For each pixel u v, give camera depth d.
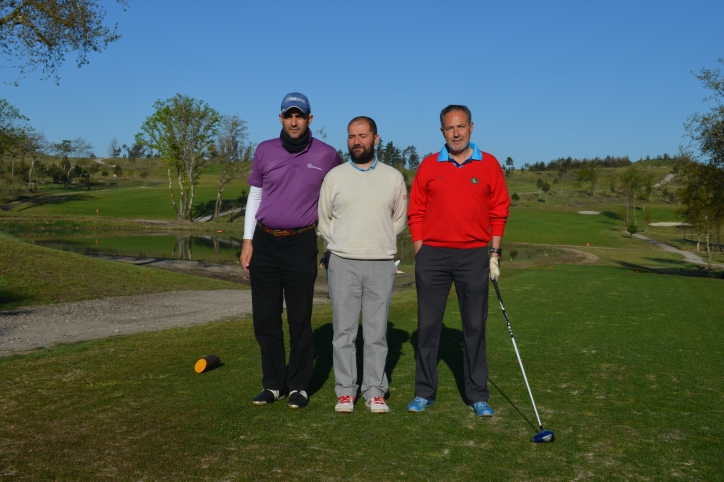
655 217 86.69
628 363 5.97
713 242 63.94
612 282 16.30
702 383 5.20
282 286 4.68
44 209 65.94
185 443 3.63
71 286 13.84
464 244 4.36
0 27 15.45
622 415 4.26
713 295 13.67
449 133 4.29
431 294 4.45
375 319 4.46
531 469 3.30
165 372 5.43
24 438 3.70
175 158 56.78
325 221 4.55
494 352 6.50
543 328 8.12
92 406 4.36
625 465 3.36
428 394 4.44
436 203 4.38
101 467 3.28
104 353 6.32
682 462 3.41
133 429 3.88
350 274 4.41
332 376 5.40
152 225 54.31
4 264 14.60
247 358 6.03
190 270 23.20
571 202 104.31
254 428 3.92
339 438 3.75
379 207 4.42
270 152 4.54
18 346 7.64
